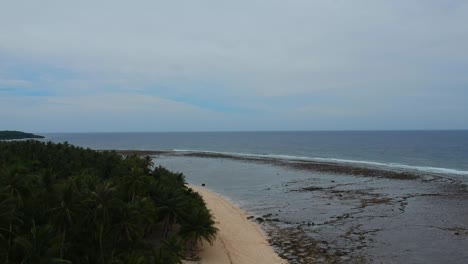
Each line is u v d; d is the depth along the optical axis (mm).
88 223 23938
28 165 40312
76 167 44562
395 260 31500
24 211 23172
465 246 34656
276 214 47125
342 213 46875
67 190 23781
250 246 34719
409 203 51344
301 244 35562
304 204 52625
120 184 32750
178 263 24312
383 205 50531
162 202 32656
